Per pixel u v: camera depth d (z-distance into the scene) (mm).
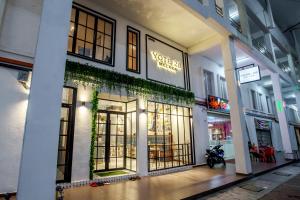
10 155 4000
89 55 6008
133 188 4789
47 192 2559
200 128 8664
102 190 4602
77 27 5809
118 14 6742
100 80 5605
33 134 2592
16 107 4211
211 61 10547
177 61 8523
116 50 6430
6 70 4211
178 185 5082
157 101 7082
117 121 6844
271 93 16875
